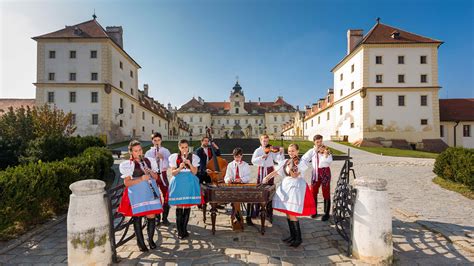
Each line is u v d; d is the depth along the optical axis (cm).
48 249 428
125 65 3684
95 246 352
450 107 3469
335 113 3944
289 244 438
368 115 3152
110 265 369
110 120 3184
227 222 553
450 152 923
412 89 3147
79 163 706
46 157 1108
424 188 878
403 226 521
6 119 1677
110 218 379
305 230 507
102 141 1512
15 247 434
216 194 450
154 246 428
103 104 3148
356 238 389
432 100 3147
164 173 562
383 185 385
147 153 567
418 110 3147
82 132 3125
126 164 411
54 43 3191
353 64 3434
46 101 3169
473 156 785
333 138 3744
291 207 427
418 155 2216
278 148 586
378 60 3184
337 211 477
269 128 8481
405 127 3138
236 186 489
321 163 575
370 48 3181
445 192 820
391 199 733
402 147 3073
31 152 1121
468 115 3344
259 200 446
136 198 408
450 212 607
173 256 399
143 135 4259
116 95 3359
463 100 3553
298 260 387
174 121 6316
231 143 2945
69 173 633
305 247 432
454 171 868
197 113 8394
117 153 1769
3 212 439
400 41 3169
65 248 432
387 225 376
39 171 539
